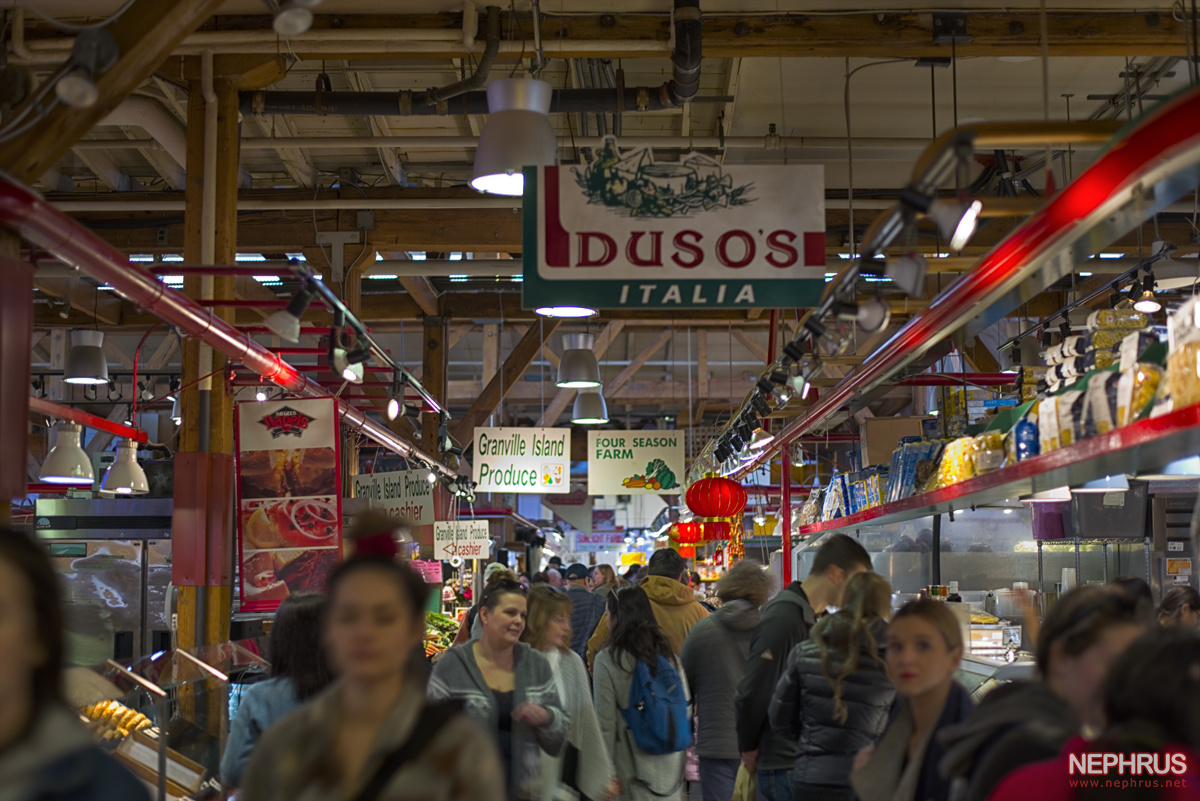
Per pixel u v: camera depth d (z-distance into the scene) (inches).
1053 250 123.0
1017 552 317.1
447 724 82.3
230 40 247.1
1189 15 239.5
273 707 137.3
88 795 70.6
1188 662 67.5
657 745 182.7
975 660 201.0
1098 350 165.5
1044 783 77.8
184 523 242.2
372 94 269.6
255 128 354.3
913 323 182.9
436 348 542.3
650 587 252.2
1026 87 304.0
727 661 203.8
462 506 820.0
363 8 245.8
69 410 315.3
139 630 317.1
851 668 142.6
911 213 122.4
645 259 173.5
